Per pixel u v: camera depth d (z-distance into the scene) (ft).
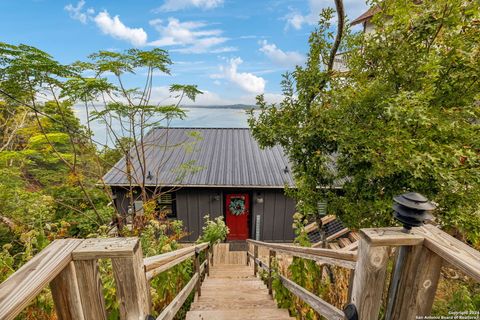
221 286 12.44
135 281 3.09
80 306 2.94
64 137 21.54
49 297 5.05
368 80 9.29
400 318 3.12
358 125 8.60
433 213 8.25
